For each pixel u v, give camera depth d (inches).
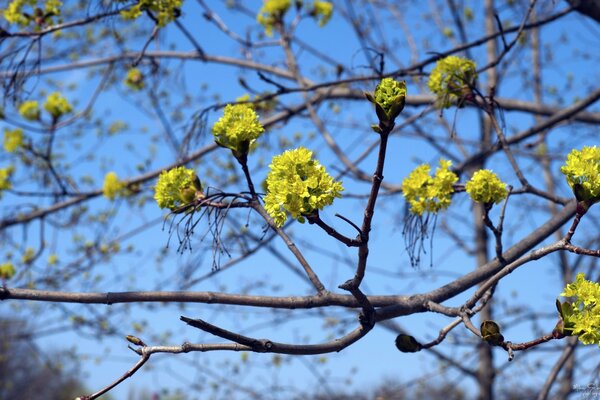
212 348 93.3
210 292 108.7
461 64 152.3
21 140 228.7
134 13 169.3
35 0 177.9
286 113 236.5
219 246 112.0
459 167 193.9
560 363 205.6
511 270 99.2
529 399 297.1
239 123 102.3
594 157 94.3
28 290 110.0
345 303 109.9
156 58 251.6
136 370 92.4
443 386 314.3
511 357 91.2
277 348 93.3
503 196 113.3
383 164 83.4
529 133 212.8
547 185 325.1
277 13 246.8
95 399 90.0
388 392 295.9
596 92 205.2
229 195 112.2
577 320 90.0
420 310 109.0
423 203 127.2
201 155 231.5
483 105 154.8
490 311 300.4
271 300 109.2
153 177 238.5
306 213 86.4
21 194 233.9
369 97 82.2
